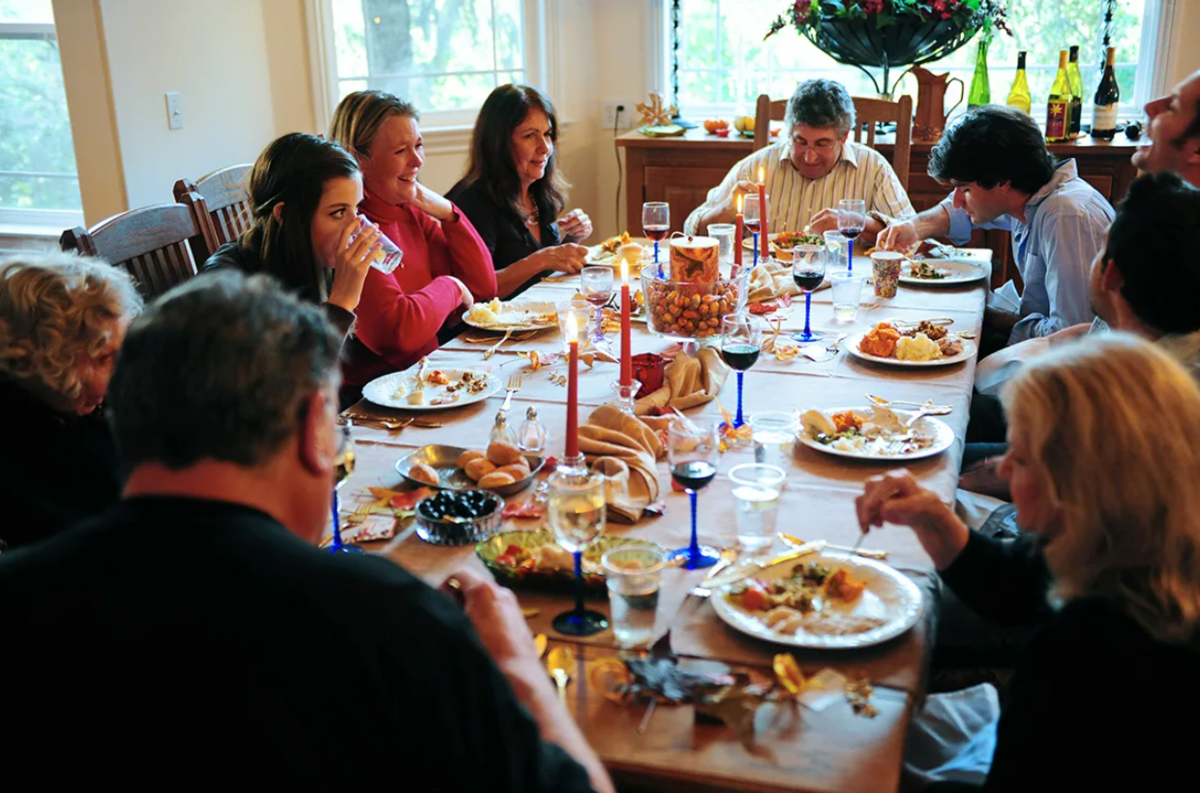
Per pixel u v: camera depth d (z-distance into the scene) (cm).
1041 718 99
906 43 386
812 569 129
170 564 76
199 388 78
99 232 225
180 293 83
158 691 73
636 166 439
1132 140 396
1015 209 280
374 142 263
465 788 78
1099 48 433
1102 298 176
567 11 464
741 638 119
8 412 137
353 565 80
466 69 455
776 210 356
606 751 102
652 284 207
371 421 186
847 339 226
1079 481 99
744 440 176
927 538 132
